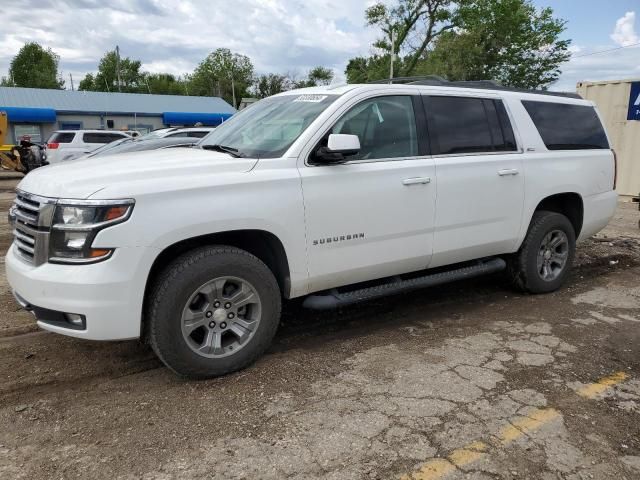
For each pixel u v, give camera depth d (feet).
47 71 255.91
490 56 122.52
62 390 11.46
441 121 14.93
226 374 11.98
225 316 11.78
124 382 11.80
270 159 12.15
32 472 8.70
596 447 9.51
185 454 9.17
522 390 11.43
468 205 15.17
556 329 15.06
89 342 13.89
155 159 12.39
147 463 8.93
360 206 13.08
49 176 11.39
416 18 121.19
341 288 14.21
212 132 16.06
